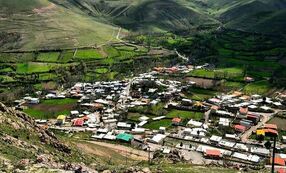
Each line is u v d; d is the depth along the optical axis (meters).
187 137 181.75
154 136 181.75
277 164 150.00
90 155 128.50
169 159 137.50
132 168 76.88
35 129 112.88
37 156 79.50
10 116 110.94
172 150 160.88
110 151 158.12
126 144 173.75
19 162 67.25
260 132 180.75
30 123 115.81
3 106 112.88
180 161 136.12
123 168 76.62
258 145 172.88
